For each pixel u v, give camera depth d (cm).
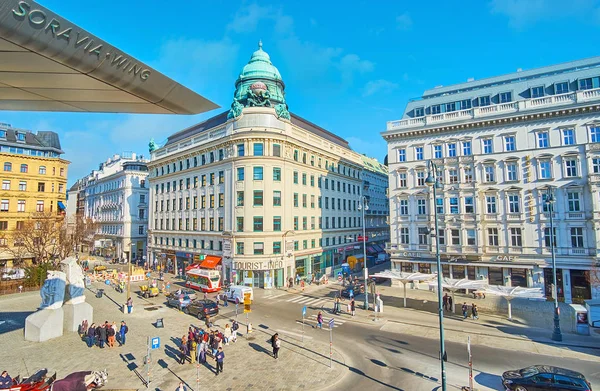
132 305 3547
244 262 4462
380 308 3266
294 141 4991
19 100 1061
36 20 655
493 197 4034
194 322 2948
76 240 6038
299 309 3422
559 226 3675
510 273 3897
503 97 4259
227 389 1730
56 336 2542
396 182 4600
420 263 4422
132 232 7781
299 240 5084
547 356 2147
